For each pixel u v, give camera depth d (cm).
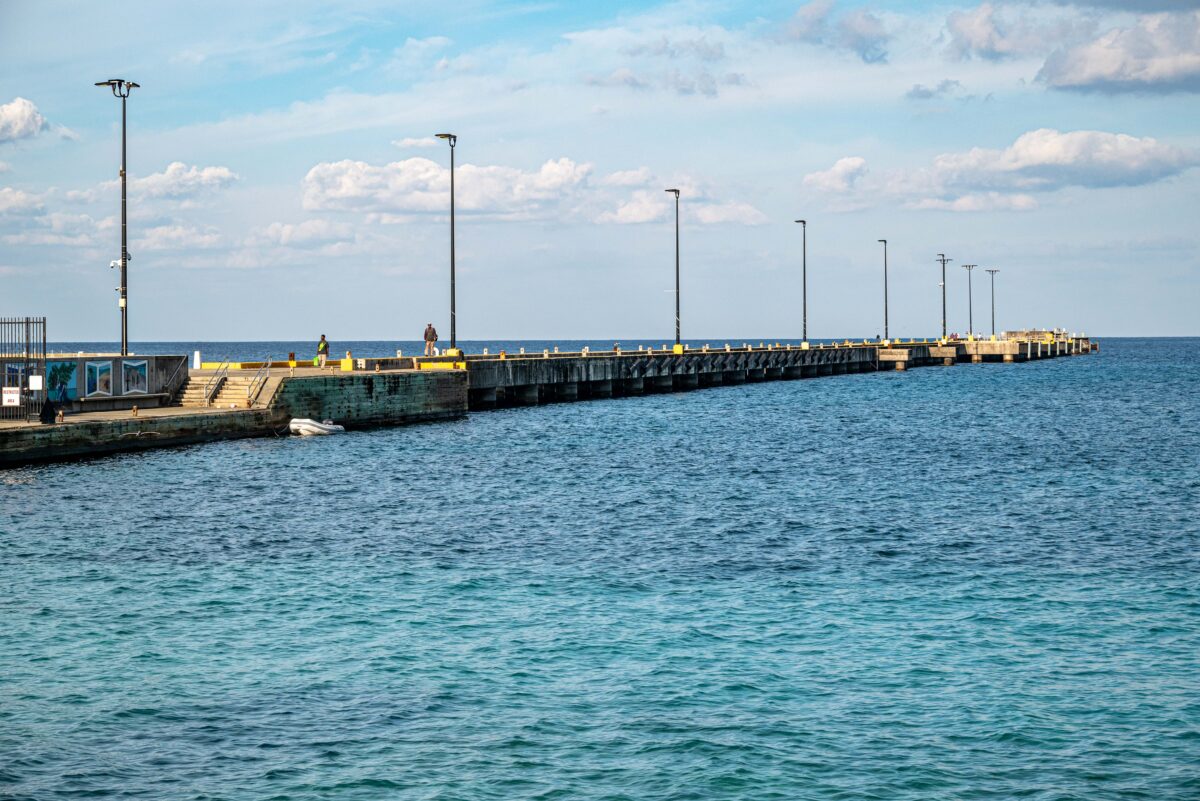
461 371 6975
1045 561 2897
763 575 2727
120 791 1496
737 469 4812
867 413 8069
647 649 2097
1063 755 1617
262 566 2770
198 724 1722
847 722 1736
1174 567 2812
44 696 1828
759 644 2134
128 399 5284
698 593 2533
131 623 2242
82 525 3228
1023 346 19012
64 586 2530
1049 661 2030
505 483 4288
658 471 4716
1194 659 2036
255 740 1664
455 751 1630
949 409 8475
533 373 8194
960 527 3409
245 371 5947
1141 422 7325
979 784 1525
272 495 3859
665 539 3200
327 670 1970
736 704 1809
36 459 4325
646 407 8500
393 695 1848
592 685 1898
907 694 1856
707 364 11131
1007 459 5234
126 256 5281
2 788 1497
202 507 3581
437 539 3164
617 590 2558
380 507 3691
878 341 16275
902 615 2345
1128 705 1805
